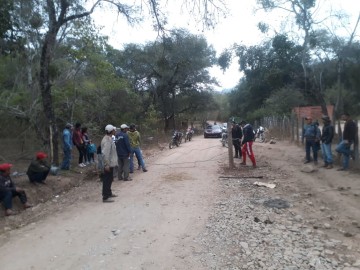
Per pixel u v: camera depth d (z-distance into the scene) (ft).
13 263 18.60
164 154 65.72
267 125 105.29
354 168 39.99
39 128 49.32
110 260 18.63
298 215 26.45
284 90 78.69
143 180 39.70
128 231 22.98
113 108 87.30
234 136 54.85
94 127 72.49
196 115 194.90
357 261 18.71
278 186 35.81
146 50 122.62
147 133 98.78
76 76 58.54
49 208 29.86
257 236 22.03
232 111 151.64
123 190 34.91
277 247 20.40
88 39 54.65
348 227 24.09
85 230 23.41
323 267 17.99
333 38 58.70
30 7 42.83
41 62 41.57
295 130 77.20
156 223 24.49
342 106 63.26
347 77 62.95
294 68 65.41
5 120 55.31
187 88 148.87
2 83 50.90
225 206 28.48
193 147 79.30
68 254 19.54
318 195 31.73
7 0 36.52
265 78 69.36
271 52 66.49
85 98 68.85
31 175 33.99
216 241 21.17
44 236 22.54
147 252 19.61
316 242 21.26
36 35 47.11
